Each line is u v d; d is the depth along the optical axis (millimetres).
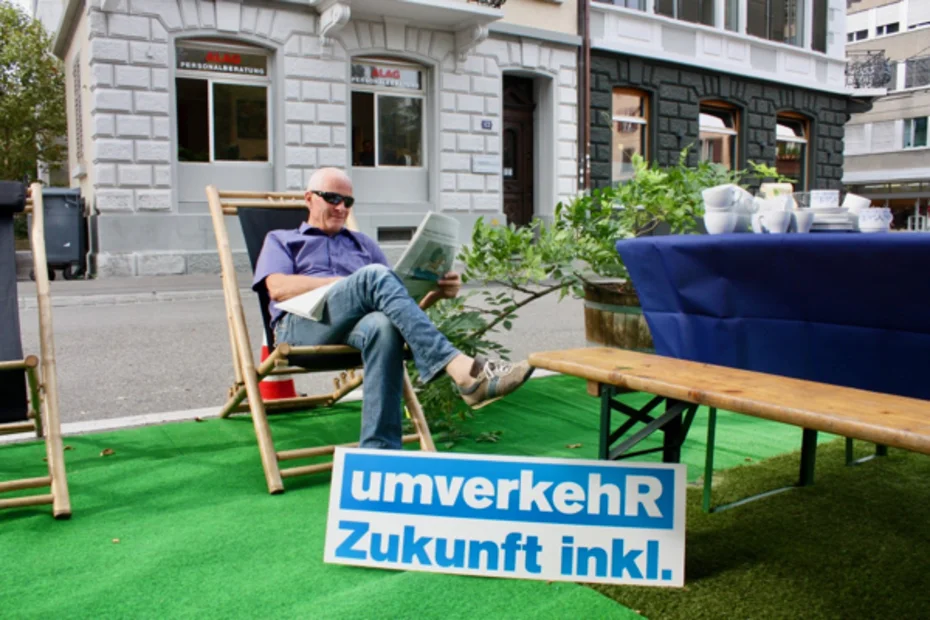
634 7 17297
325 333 3035
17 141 21922
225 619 1975
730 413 4281
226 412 4070
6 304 2982
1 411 2781
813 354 2359
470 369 2680
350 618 1980
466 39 14422
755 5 19625
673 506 2215
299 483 3086
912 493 2967
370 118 14328
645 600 2086
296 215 3914
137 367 5750
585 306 4566
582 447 3582
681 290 2719
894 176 38875
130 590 2137
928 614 2016
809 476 3053
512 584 2174
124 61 11867
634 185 4348
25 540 2492
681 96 17953
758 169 4605
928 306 2027
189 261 12453
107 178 11938
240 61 13000
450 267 3213
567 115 16203
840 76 21578
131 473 3189
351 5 13227
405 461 2357
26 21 22047
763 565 2318
